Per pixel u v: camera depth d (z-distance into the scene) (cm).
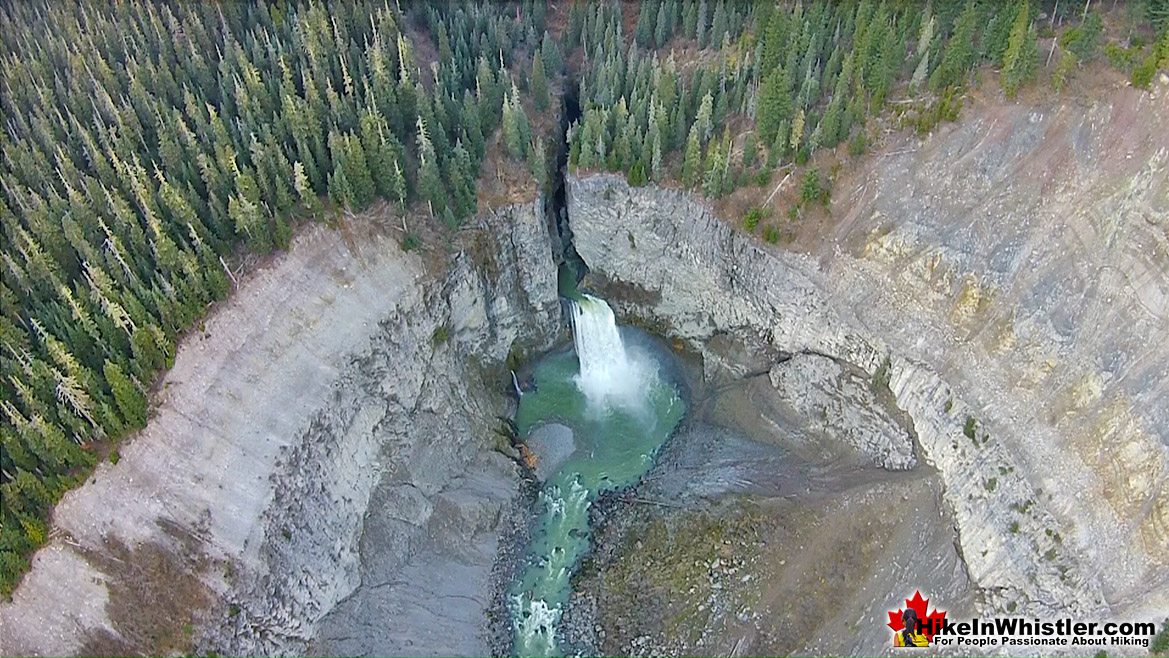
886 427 7956
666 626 7331
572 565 7931
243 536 6588
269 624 6600
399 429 7931
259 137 8412
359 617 7288
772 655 7050
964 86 8275
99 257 7294
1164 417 6800
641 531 7975
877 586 7238
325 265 7906
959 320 7656
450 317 8462
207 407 6969
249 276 7625
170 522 6512
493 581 7819
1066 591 6850
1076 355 7231
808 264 8169
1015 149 7881
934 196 7994
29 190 7894
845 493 7688
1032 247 7606
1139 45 7769
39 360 6644
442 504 8044
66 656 6050
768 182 8481
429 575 7681
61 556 6331
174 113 8275
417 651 7250
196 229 7544
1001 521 7144
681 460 8594
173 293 7094
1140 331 7081
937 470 7612
